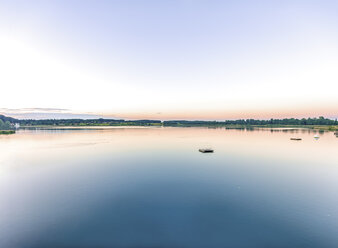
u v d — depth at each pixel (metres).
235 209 28.64
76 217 26.50
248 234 22.89
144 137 136.25
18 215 27.02
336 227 24.09
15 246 20.83
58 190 36.06
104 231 23.50
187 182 40.31
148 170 49.78
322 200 31.48
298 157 64.69
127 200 31.72
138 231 23.52
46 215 27.09
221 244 21.34
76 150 79.94
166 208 29.00
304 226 24.39
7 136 140.75
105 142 106.62
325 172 47.06
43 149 81.88
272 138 124.25
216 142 105.81
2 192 34.91
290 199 31.92
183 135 152.75
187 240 22.02
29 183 39.97
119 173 47.19
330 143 98.38
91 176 44.69
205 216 26.75
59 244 21.22
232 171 48.47
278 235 22.67
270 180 41.41
